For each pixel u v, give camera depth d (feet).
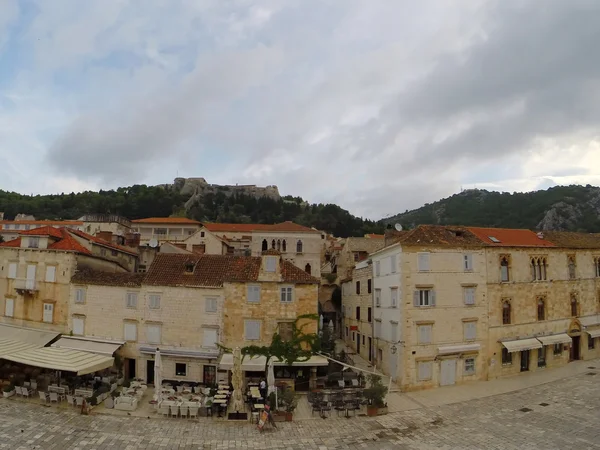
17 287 163.32
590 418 107.86
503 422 108.17
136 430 103.19
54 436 97.04
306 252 294.66
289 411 113.09
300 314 143.64
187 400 120.67
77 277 157.48
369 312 178.70
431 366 141.49
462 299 147.84
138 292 149.48
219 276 149.59
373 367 167.43
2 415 109.29
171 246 218.38
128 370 148.15
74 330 154.30
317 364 136.05
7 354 129.08
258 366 134.10
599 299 182.39
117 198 643.86
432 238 149.28
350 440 98.99
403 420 112.27
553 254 170.19
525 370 157.89
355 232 586.86
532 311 161.27
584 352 175.01
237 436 101.35
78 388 126.31
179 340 144.66
